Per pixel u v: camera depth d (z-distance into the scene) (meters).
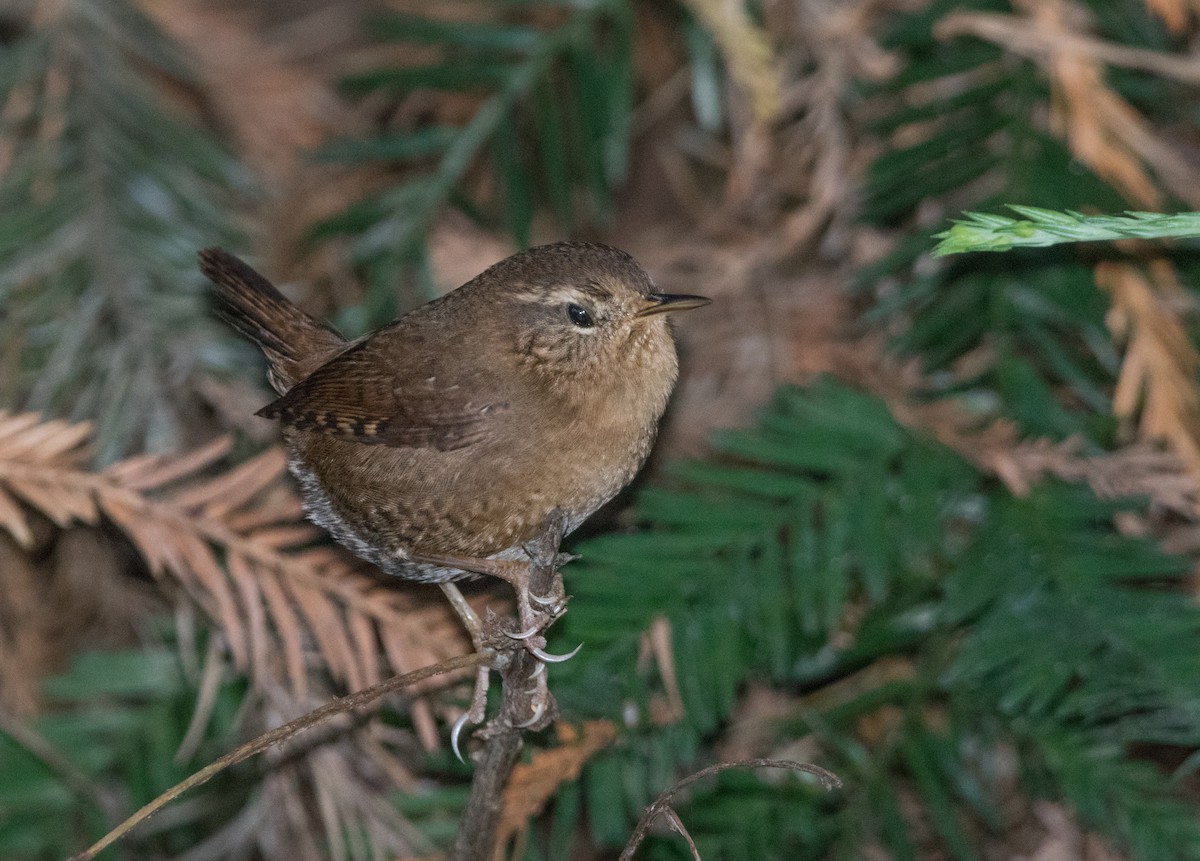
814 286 10.30
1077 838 8.62
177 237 9.79
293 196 10.70
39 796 8.38
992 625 7.95
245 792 8.80
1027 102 9.50
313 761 8.34
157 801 5.75
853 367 9.82
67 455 7.47
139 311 9.42
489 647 6.23
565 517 7.64
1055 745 8.14
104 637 9.53
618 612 7.91
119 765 8.58
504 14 10.62
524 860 8.02
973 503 8.83
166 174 9.99
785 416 8.88
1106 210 9.06
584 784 8.34
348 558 7.97
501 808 6.84
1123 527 8.95
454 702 7.91
